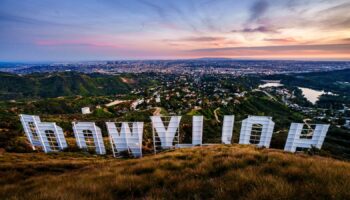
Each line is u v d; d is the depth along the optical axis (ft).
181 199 18.52
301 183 18.53
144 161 38.81
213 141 184.14
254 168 24.54
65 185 25.12
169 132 91.45
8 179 39.81
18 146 128.06
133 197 19.92
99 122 273.75
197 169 26.40
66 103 469.57
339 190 16.03
